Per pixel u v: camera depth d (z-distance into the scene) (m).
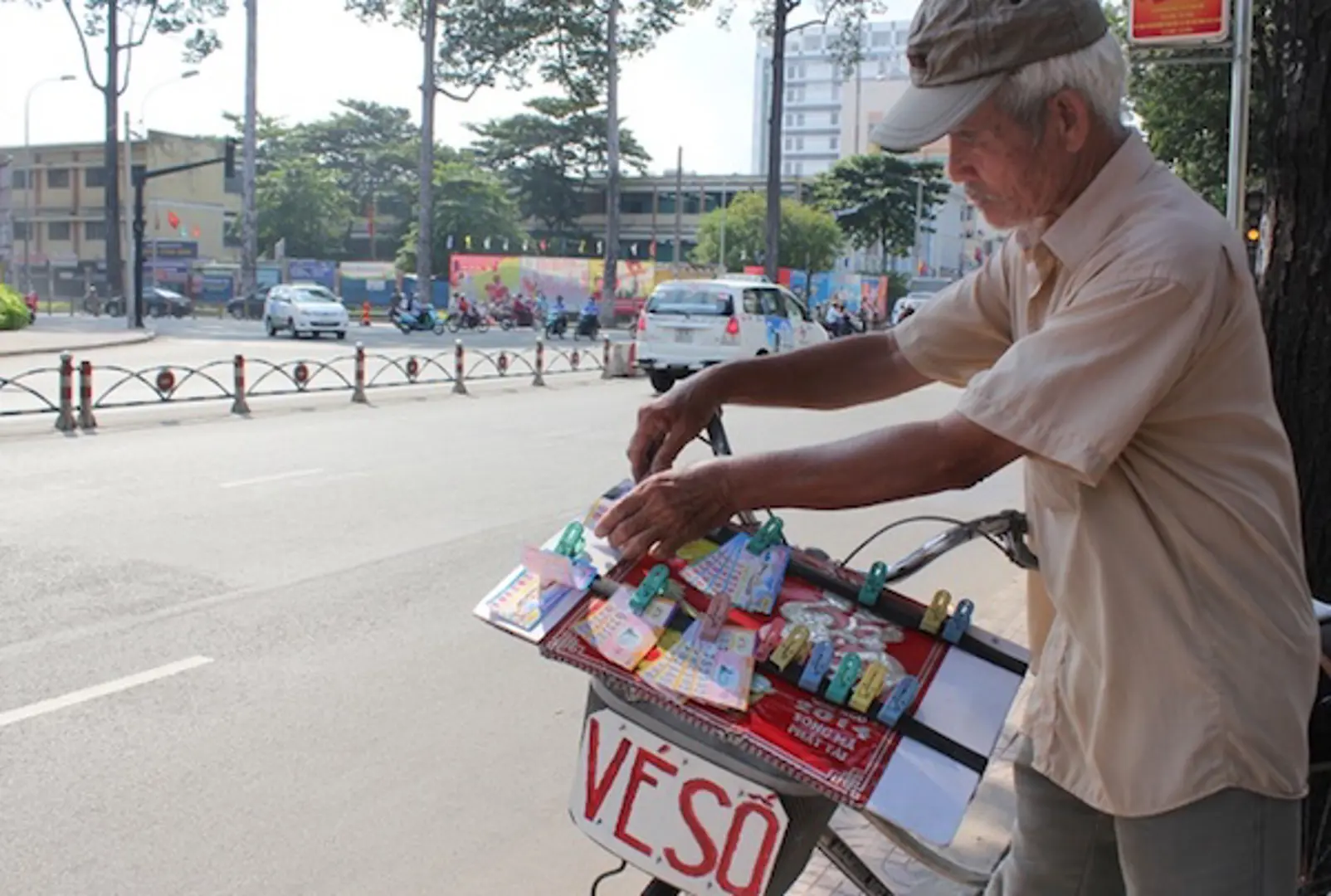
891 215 58.00
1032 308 1.70
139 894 3.17
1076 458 1.45
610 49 39.53
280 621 5.50
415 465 9.87
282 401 14.57
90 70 44.44
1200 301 1.44
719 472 1.59
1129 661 1.53
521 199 70.12
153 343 26.48
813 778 1.52
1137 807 1.54
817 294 50.97
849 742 1.57
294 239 68.44
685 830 1.64
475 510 8.02
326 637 5.29
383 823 3.62
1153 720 1.52
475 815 3.70
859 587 1.83
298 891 3.22
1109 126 1.56
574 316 45.50
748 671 1.64
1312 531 3.18
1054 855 1.81
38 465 9.38
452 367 20.86
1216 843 1.49
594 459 10.38
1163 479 1.51
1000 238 2.07
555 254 70.12
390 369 19.95
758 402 2.07
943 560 7.08
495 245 65.12
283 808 3.69
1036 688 1.69
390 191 75.81
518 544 7.05
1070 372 1.45
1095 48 1.51
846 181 58.94
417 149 75.06
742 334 16.73
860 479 1.54
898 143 1.57
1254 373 1.53
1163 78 15.67
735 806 1.61
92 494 8.23
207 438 11.08
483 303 47.19
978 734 1.60
